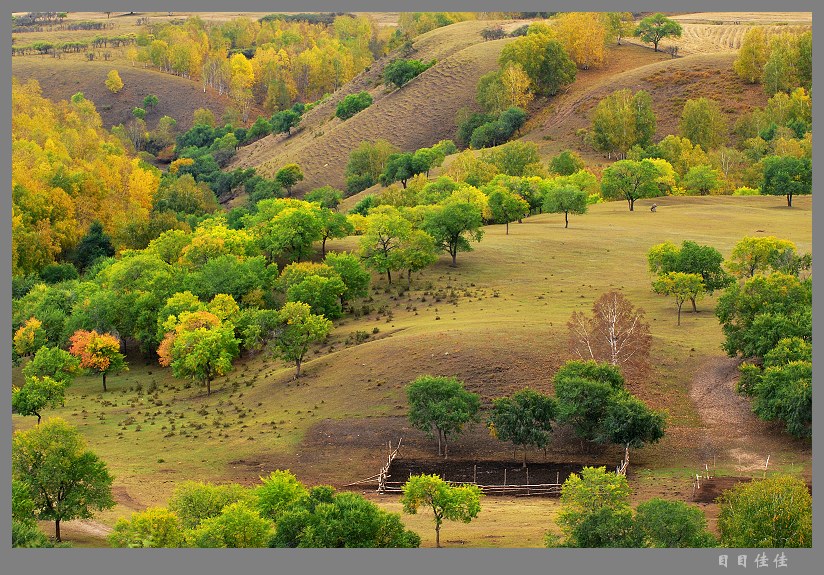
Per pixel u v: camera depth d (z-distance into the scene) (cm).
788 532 6475
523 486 8719
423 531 7444
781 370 9100
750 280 10625
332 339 12169
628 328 10300
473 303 12694
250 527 6494
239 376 11931
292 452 9625
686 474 8638
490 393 10019
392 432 9775
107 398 11769
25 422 11006
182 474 9244
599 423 9188
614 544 6388
